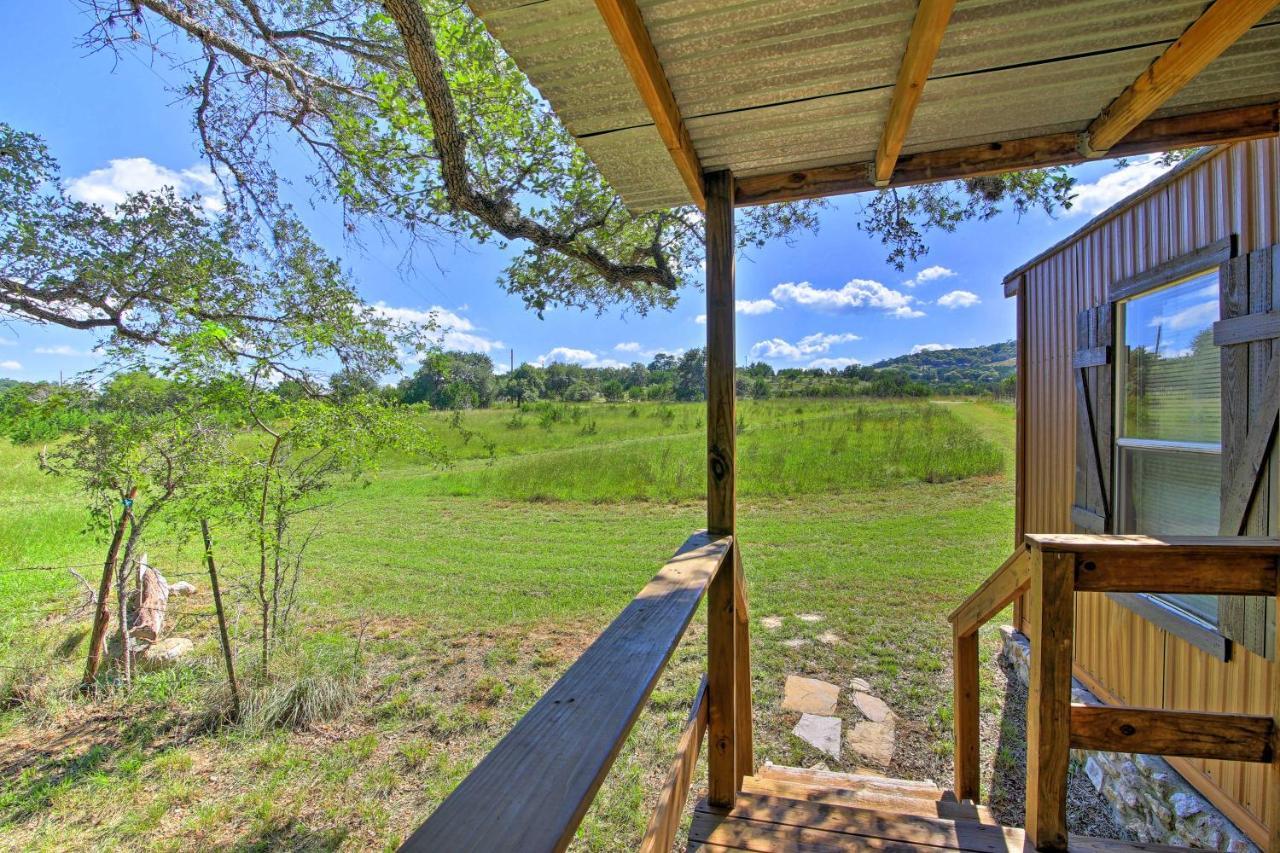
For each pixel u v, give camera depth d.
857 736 2.96
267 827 2.51
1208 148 2.04
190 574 6.07
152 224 4.20
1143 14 1.18
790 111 1.51
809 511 7.99
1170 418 2.39
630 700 0.72
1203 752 1.26
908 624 4.32
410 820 2.54
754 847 1.50
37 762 2.96
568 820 0.48
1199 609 2.15
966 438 10.77
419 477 11.30
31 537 6.86
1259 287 1.83
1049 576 1.28
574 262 4.64
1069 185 4.30
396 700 3.47
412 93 3.77
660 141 1.66
